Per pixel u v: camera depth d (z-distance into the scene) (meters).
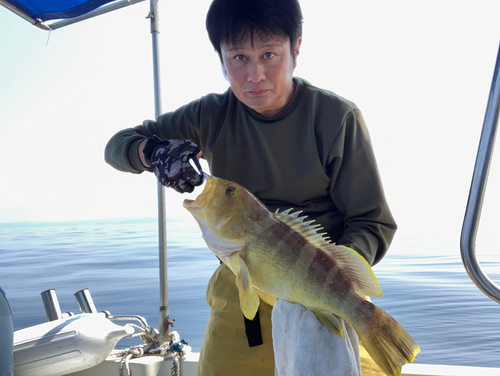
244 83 1.66
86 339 2.14
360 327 1.21
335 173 1.86
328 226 1.95
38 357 2.08
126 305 8.00
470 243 1.20
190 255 16.61
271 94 1.68
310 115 1.86
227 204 1.35
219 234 1.36
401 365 1.14
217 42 1.76
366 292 1.23
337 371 1.20
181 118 2.16
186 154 1.42
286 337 1.32
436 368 2.06
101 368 2.31
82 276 12.45
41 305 8.72
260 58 1.61
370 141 1.89
